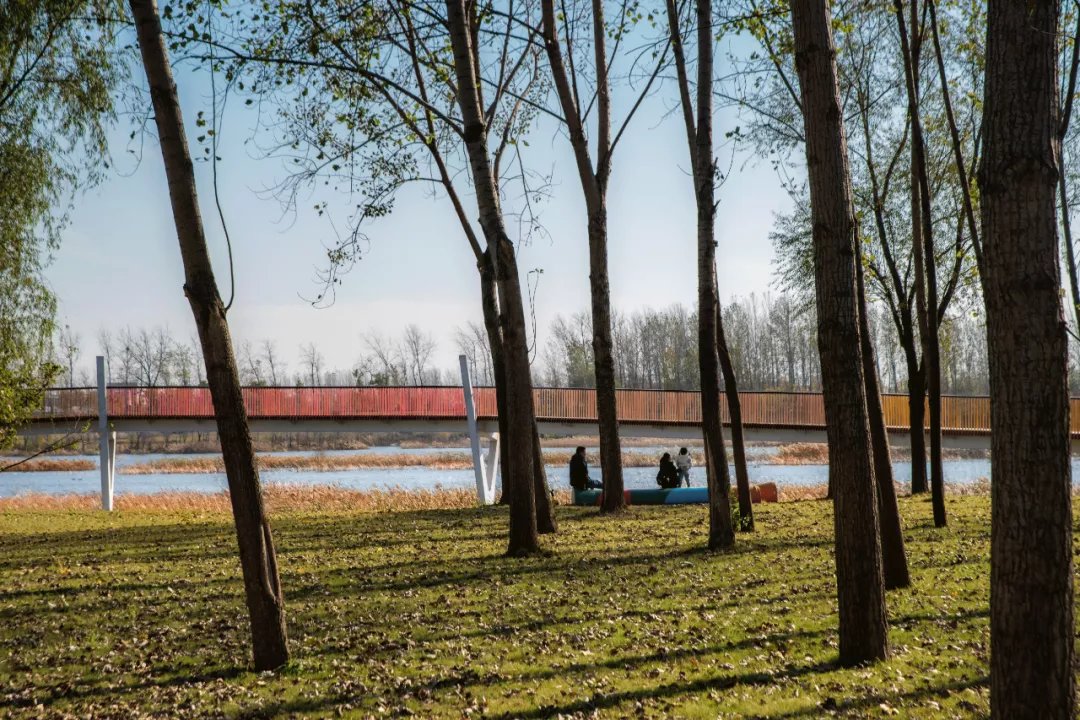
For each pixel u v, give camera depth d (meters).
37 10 16.73
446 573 12.13
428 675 7.29
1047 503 4.61
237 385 7.45
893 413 31.81
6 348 18.38
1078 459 36.44
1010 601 4.68
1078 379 48.62
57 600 10.62
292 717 6.41
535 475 17.06
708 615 9.28
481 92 19.77
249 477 7.52
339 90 17.94
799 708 6.15
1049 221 4.61
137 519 22.41
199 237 7.23
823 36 7.16
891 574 10.59
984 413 31.53
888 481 10.66
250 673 7.53
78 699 7.01
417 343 111.69
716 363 13.84
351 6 15.11
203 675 7.53
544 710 6.34
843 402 7.26
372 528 18.06
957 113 22.78
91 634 8.99
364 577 11.90
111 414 29.19
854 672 7.00
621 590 10.81
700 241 13.60
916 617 9.00
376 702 6.66
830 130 7.14
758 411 31.78
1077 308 9.77
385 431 31.66
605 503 20.56
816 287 7.28
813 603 9.78
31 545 16.16
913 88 14.99
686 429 32.06
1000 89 4.66
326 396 31.03
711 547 13.89
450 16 13.58
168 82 7.24
